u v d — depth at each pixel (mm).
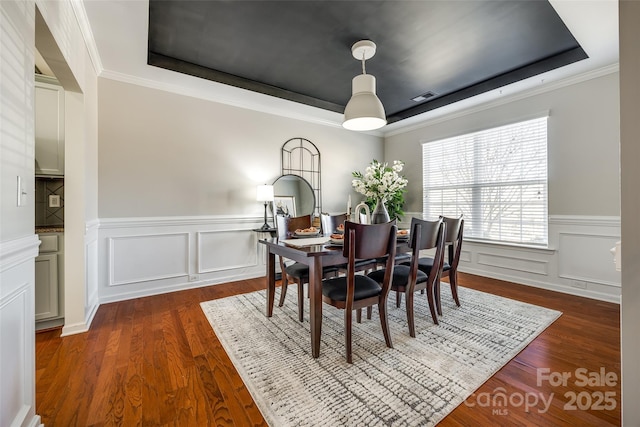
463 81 3357
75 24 2029
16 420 1122
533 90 3379
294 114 4250
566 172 3180
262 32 2400
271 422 1333
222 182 3684
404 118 4426
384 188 2539
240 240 3826
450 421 1340
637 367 842
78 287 2291
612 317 2508
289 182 4234
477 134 3990
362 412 1392
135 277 3137
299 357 1895
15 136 1115
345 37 2467
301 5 2076
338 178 4770
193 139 3473
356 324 2418
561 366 1774
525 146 3520
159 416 1382
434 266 2381
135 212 3129
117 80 3018
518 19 2238
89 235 2541
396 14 2172
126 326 2395
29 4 1238
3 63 1036
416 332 2246
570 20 2125
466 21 2258
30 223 1240
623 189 851
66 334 2225
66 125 2262
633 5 829
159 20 2240
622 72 847
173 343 2098
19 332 1153
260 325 2402
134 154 3119
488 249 3887
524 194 3543
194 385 1614
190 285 3469
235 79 3227
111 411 1414
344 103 4043
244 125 3840
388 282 2006
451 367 1766
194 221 3482
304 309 2775
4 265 1026
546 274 3363
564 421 1334
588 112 3012
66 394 1538
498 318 2504
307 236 2650
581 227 3088
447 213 4379
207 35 2445
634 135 830
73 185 2283
